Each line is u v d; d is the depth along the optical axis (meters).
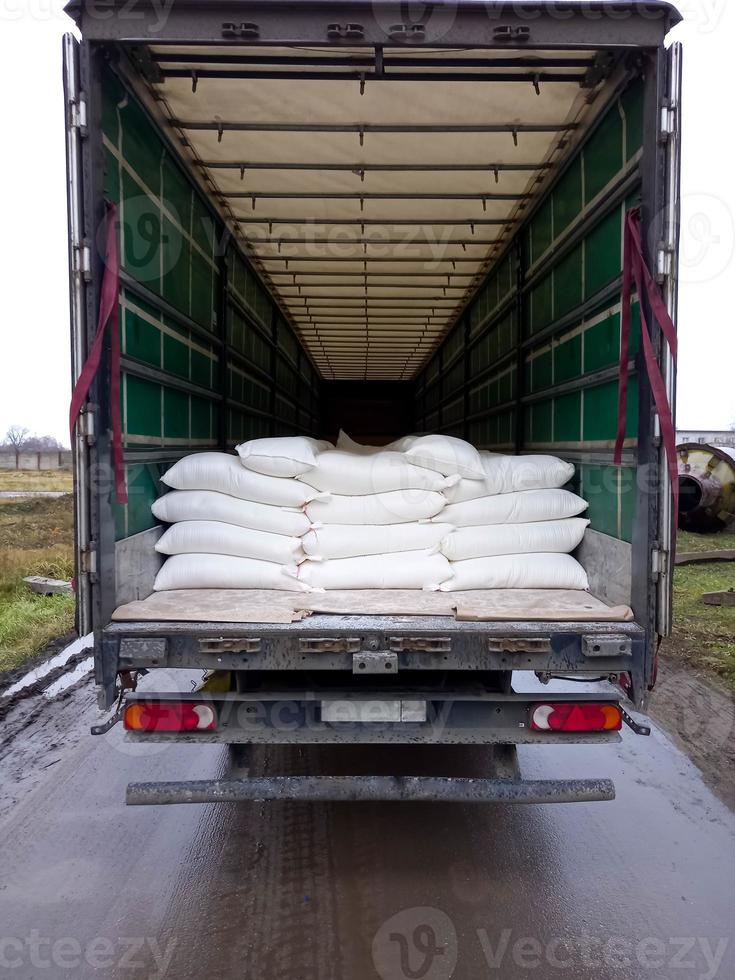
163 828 2.38
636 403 2.11
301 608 2.09
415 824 2.43
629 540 2.11
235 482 2.48
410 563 2.39
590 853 2.24
